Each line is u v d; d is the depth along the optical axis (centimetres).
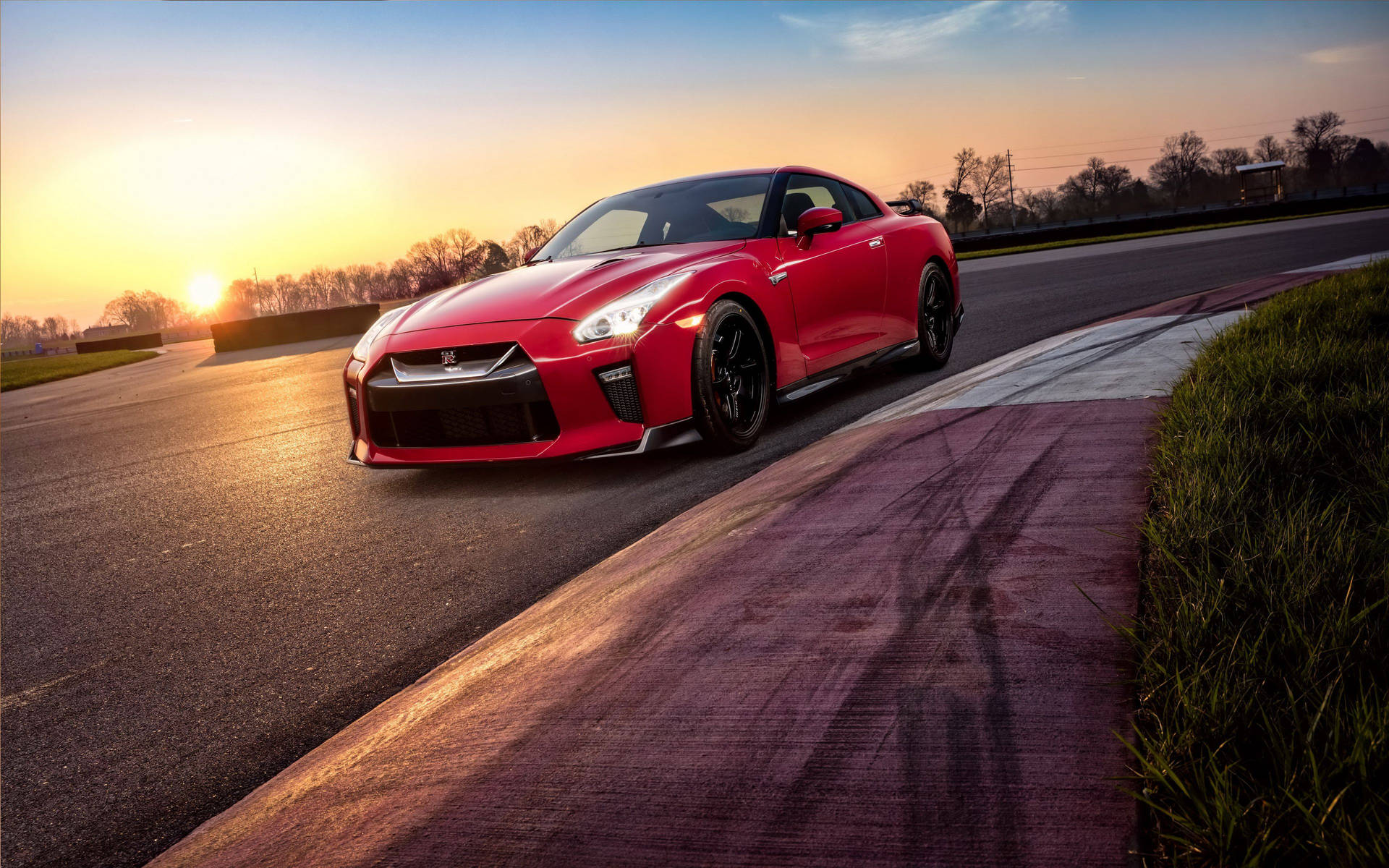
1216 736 96
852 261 402
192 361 1748
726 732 122
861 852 95
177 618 225
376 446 327
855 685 127
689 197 409
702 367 312
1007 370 369
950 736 111
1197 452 182
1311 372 237
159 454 507
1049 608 139
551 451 296
